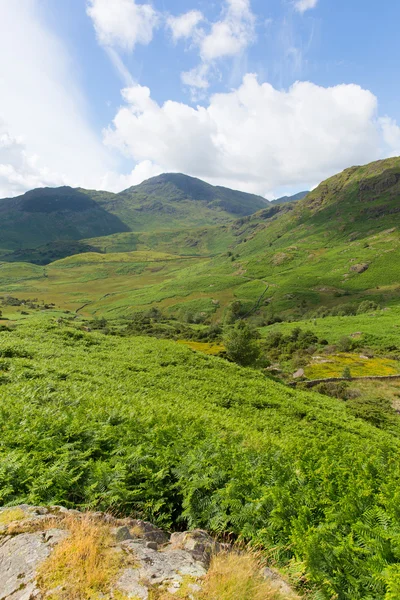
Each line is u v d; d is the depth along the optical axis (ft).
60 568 13.87
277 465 30.55
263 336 357.20
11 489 21.94
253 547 19.06
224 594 13.25
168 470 27.35
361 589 16.51
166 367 92.94
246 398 80.89
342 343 278.87
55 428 34.42
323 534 19.84
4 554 15.08
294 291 590.96
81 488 23.99
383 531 19.71
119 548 15.53
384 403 135.54
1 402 43.19
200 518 22.47
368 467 35.68
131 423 39.88
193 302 621.31
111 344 111.65
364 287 564.30
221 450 32.99
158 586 13.51
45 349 85.81
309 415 80.74
